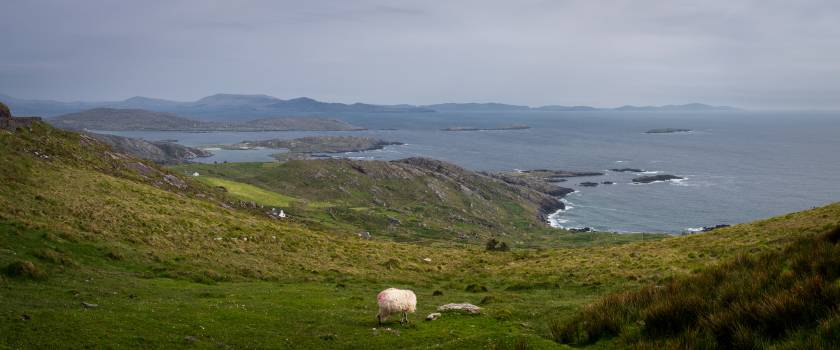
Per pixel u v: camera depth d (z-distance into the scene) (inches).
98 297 968.9
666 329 641.0
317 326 870.4
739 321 569.6
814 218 2095.2
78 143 3284.9
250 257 1811.0
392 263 2086.6
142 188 2608.3
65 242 1379.2
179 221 2026.3
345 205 7642.7
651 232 6737.2
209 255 1710.1
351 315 978.1
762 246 1732.3
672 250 2020.2
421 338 787.4
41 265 1130.7
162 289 1162.6
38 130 3075.8
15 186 1792.6
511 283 1684.3
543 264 2063.2
